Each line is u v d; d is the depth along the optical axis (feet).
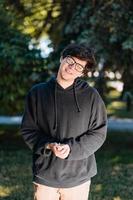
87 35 24.16
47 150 10.12
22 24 25.44
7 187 19.42
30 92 10.63
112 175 21.79
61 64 10.33
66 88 10.34
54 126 10.27
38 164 10.32
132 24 23.80
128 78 25.85
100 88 25.93
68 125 10.23
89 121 10.39
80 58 10.09
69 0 25.36
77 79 10.51
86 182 10.50
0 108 26.32
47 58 25.45
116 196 18.56
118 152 27.76
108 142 31.17
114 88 27.91
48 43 25.89
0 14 25.08
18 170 22.24
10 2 25.49
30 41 25.35
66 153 9.91
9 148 28.22
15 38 25.13
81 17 24.91
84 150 10.11
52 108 10.29
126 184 20.36
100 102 10.47
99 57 24.45
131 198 18.43
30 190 19.03
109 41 24.11
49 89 10.45
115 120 43.91
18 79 25.17
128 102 28.84
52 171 10.18
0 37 25.25
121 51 24.67
